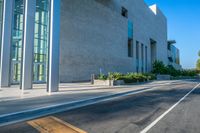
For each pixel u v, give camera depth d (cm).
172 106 986
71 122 652
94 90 1644
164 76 4969
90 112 813
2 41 1856
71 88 1802
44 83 2480
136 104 1034
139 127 602
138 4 5584
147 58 6066
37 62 2584
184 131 566
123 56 4531
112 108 911
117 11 4359
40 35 2648
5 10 1894
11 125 607
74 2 3012
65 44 2786
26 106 855
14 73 2412
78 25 3070
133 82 2733
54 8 1509
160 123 652
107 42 3881
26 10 1594
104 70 3719
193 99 1249
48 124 623
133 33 5106
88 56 3269
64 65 2752
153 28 6800
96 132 548
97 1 3631
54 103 943
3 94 1262
